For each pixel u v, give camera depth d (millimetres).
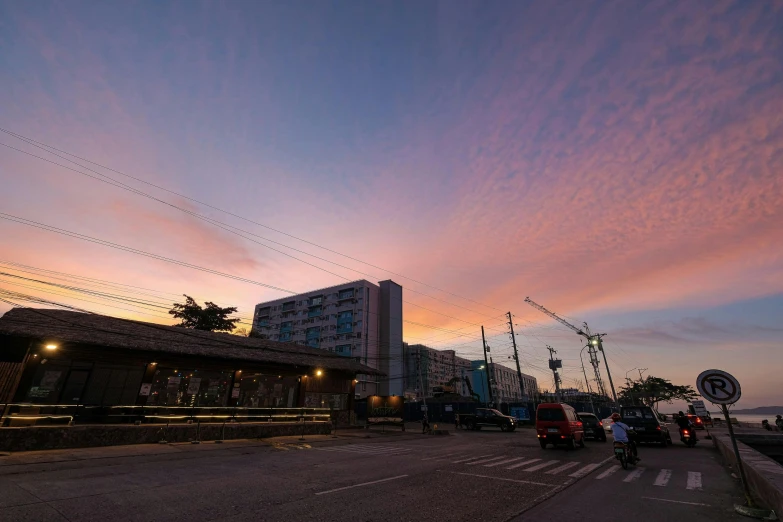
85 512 5996
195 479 8680
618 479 9727
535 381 144750
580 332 57719
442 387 53719
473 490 8258
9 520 5461
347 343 81312
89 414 16109
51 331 15805
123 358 17859
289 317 94375
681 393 72125
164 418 16062
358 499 7273
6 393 14469
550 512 6625
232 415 18703
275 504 6793
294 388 26453
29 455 10953
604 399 73688
